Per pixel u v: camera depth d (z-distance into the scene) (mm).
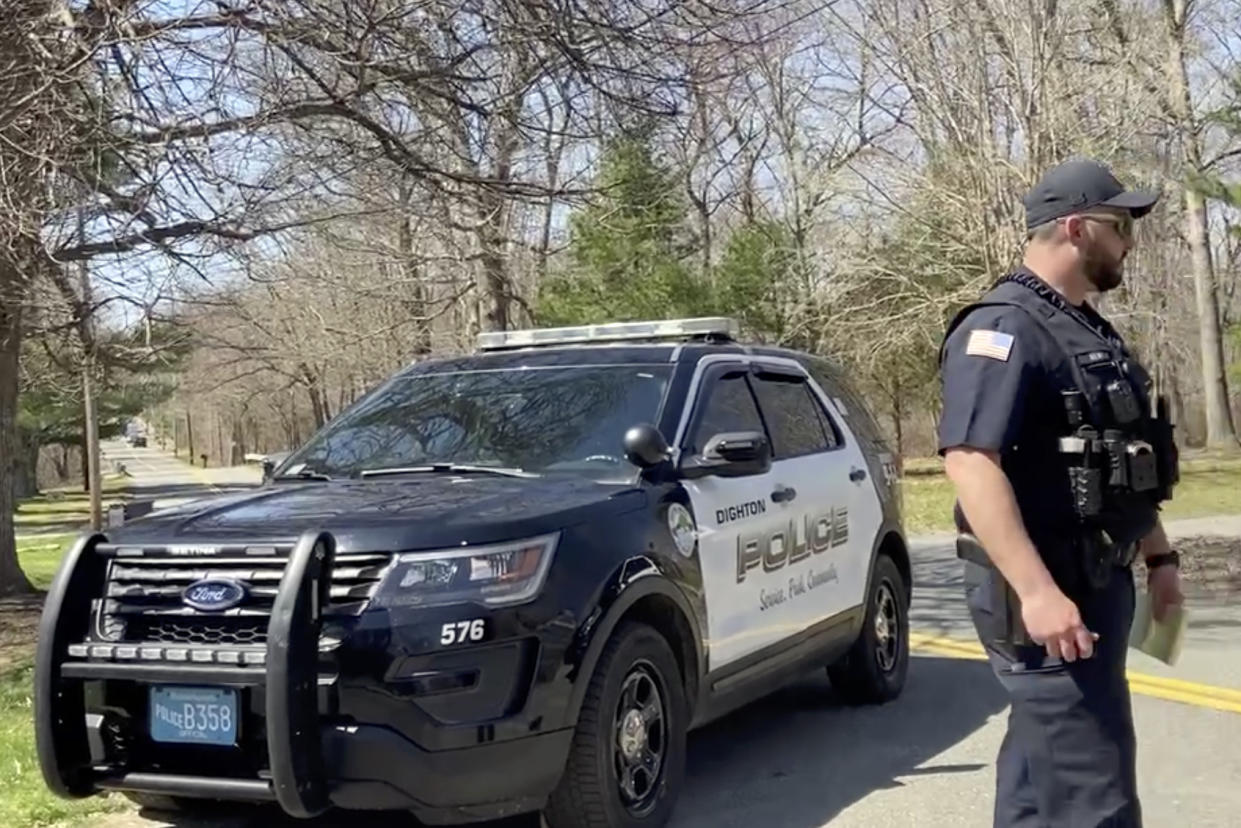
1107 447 3627
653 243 25312
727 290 27812
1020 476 3689
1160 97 23953
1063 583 3660
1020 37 22500
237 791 4508
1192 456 32719
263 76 9727
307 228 12734
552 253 22828
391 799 4465
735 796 5934
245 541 4660
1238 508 20953
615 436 5812
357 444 6168
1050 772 3686
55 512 41125
